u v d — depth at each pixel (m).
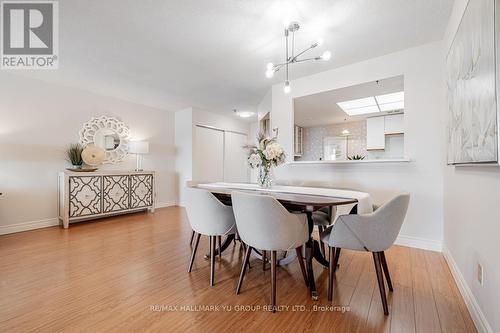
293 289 1.73
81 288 1.72
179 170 5.26
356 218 1.49
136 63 2.88
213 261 1.81
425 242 2.48
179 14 1.96
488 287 1.19
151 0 1.79
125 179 4.02
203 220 1.85
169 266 2.12
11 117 3.19
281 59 2.78
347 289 1.73
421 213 2.51
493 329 1.13
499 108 1.01
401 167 2.62
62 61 2.82
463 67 1.50
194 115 5.09
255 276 1.94
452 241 1.98
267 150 2.23
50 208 3.52
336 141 6.07
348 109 4.70
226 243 2.46
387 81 2.86
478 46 1.23
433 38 2.36
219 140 5.79
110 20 2.04
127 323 1.34
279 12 1.93
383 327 1.32
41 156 3.44
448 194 2.14
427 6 1.88
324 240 1.66
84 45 2.46
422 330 1.29
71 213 3.40
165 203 5.11
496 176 1.11
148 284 1.79
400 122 4.96
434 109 2.42
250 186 2.51
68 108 3.71
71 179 3.40
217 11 1.92
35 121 3.38
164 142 5.13
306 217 1.67
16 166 3.23
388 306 1.51
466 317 1.40
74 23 2.08
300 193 1.93
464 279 1.61
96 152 3.83
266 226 1.48
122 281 1.83
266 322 1.36
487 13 1.11
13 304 1.52
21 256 2.32
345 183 3.00
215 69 3.06
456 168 1.85
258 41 2.38
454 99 1.75
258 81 3.51
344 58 2.77
